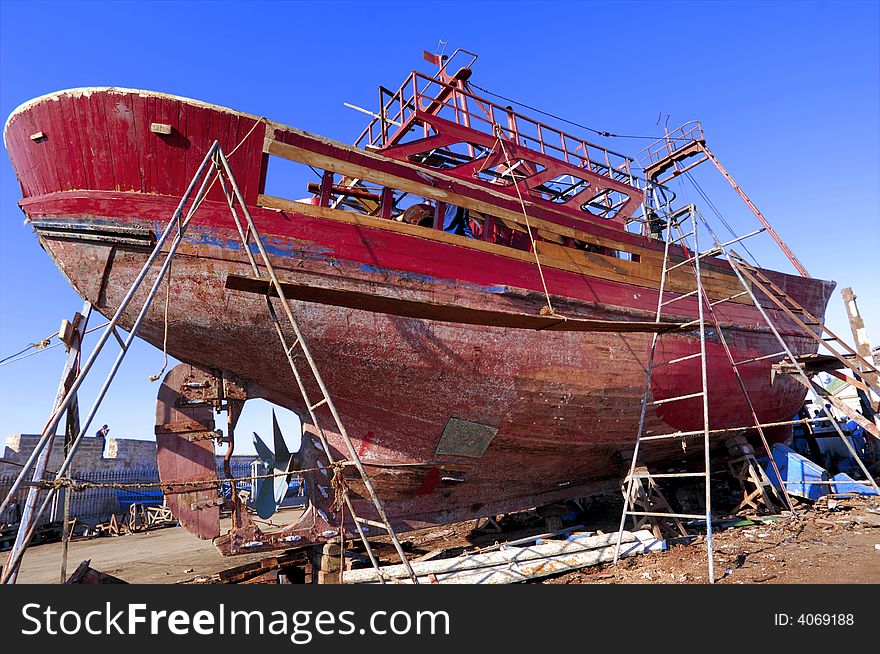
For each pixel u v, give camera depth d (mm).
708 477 6539
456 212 8984
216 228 6199
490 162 9172
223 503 7000
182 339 6672
